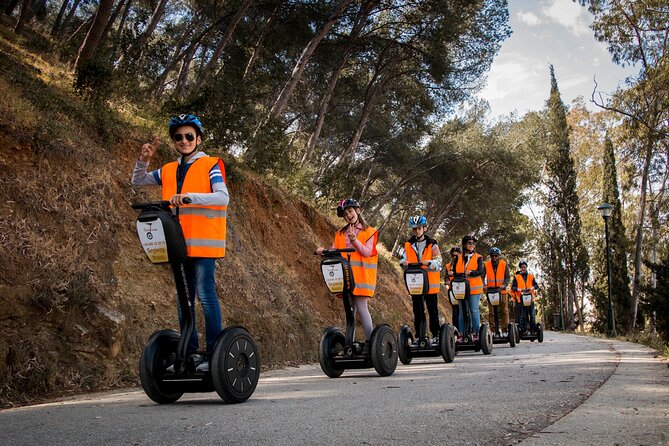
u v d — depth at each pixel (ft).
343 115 111.24
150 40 58.23
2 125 27.02
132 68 46.52
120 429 10.19
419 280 29.30
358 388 17.19
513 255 165.89
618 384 15.53
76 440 9.22
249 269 39.32
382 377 21.65
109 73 37.78
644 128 89.61
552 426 9.77
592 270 150.71
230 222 41.81
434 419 10.80
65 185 28.07
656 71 84.17
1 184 24.70
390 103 103.81
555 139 138.21
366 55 84.99
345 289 21.77
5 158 26.04
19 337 19.65
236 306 34.14
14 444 8.96
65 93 36.58
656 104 85.40
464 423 10.36
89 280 24.18
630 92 84.94
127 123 38.01
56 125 30.37
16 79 32.94
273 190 51.85
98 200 29.48
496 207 125.29
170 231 13.50
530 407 12.01
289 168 56.65
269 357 32.53
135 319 25.95
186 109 46.03
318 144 117.19
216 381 13.60
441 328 30.25
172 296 29.58
